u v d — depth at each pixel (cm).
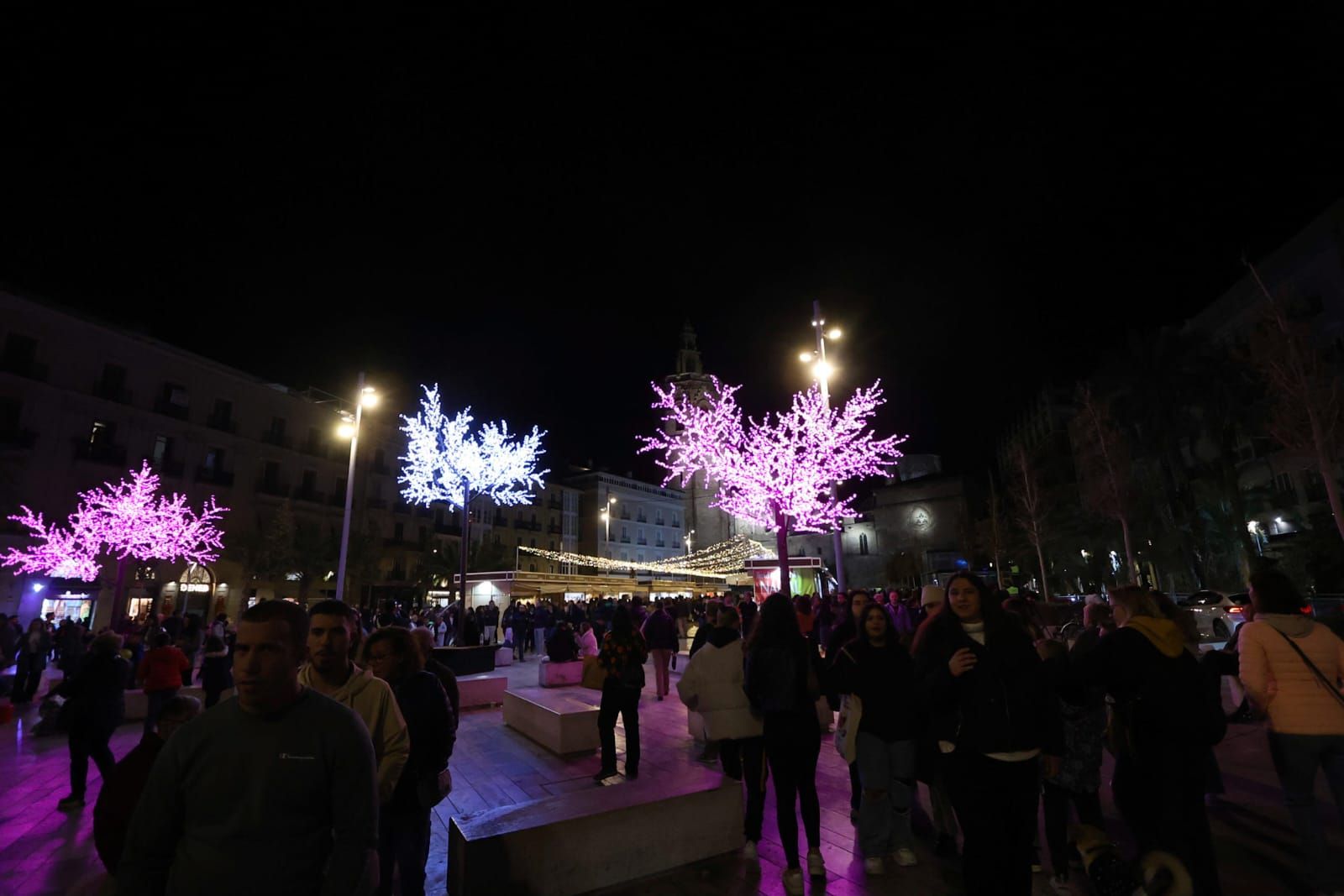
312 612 347
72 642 1442
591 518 6562
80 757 673
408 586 4384
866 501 6431
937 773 487
